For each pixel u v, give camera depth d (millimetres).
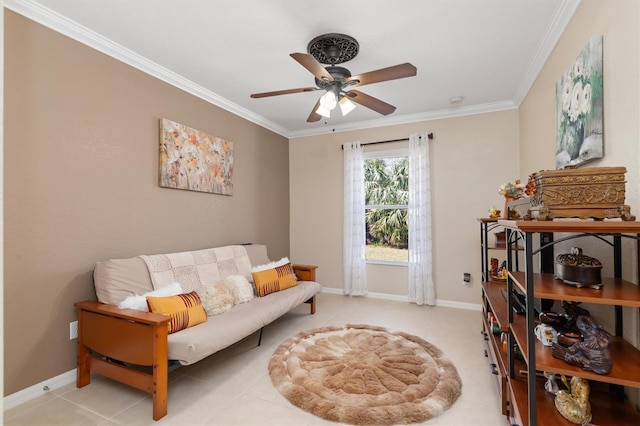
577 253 1343
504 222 1436
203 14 2016
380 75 2117
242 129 3834
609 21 1479
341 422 1680
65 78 2094
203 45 2395
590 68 1613
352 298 4238
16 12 1854
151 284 2357
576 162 1806
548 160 2438
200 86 3129
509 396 1622
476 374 2184
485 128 3699
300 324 3211
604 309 1561
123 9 1963
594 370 1093
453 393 1911
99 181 2293
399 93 3314
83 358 2061
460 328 3076
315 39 2283
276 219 4508
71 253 2119
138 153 2576
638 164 1282
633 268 1344
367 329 3035
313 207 4711
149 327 1747
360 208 4312
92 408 1807
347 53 2465
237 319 2326
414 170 3969
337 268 4555
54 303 2021
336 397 1869
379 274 4289
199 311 2232
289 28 2172
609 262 1531
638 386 1021
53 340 2010
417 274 3922
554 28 2123
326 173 4633
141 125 2604
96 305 2041
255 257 3549
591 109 1606
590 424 1175
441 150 3912
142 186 2607
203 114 3242
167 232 2832
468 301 3756
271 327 3135
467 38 2299
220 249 3146
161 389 1730
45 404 1840
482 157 3711
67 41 2105
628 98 1340
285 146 4742
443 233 3889
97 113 2283
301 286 3385
